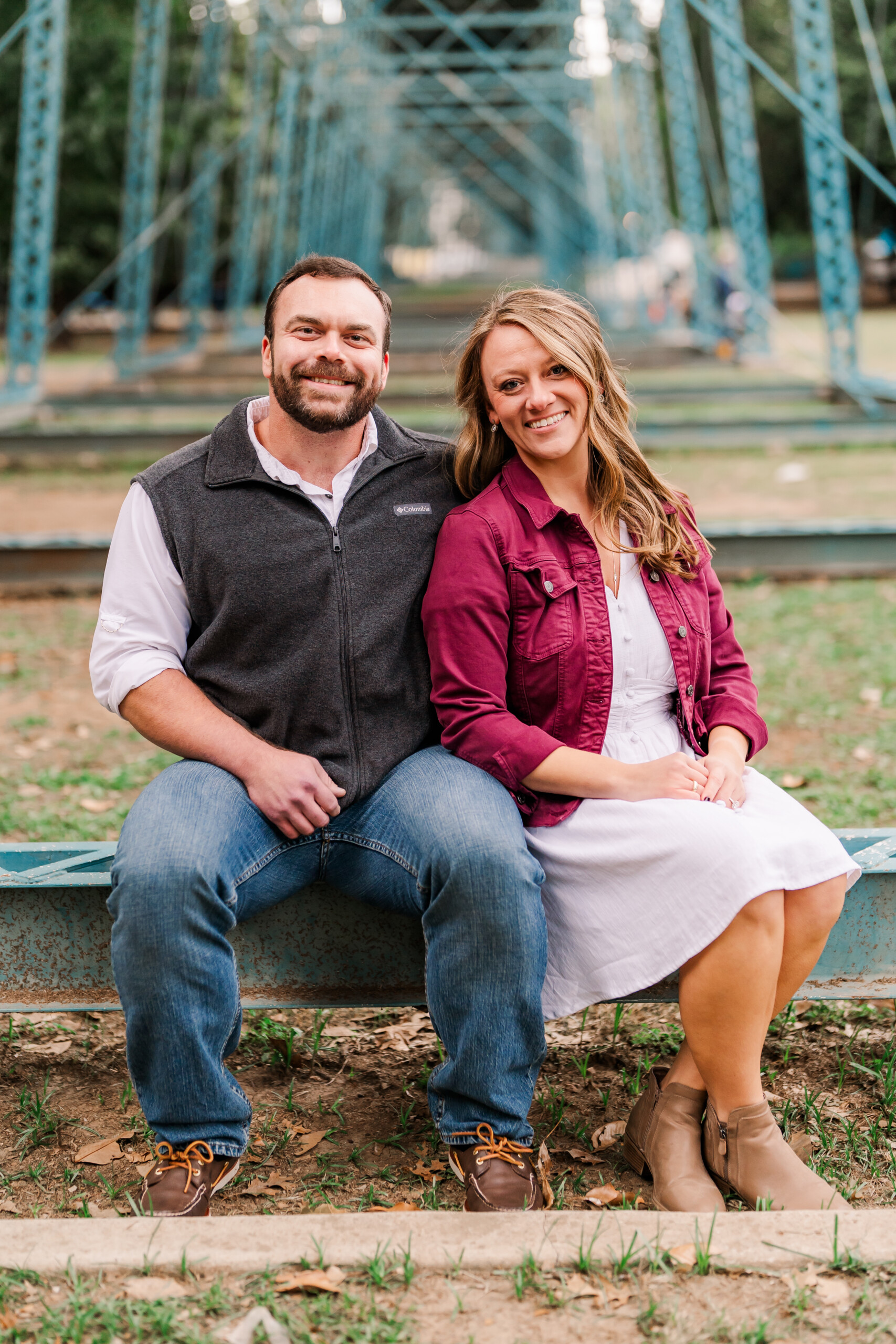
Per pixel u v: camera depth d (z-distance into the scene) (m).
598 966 2.51
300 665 2.62
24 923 2.79
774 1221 2.21
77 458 13.34
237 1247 2.16
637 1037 3.18
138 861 2.33
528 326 2.62
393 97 30.53
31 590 7.89
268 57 24.70
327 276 2.61
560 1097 2.93
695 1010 2.42
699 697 2.82
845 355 14.46
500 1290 2.07
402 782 2.59
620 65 23.41
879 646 6.57
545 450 2.67
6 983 2.81
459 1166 2.46
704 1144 2.52
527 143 32.28
